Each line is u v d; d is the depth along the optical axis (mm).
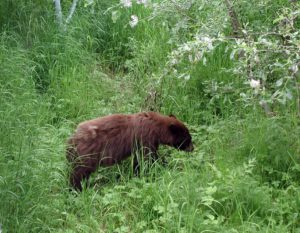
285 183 6895
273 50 6859
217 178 6816
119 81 9539
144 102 8648
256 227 6152
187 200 6391
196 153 7598
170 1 8102
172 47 9609
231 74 8695
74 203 6688
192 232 6047
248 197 6469
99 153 7008
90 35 10305
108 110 8586
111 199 6699
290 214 6367
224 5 7926
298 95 7152
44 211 6207
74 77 9125
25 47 9656
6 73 8477
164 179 6906
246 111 8156
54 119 8453
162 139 7270
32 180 6297
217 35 7797
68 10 10672
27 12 10188
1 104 7586
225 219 6371
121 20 10523
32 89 8531
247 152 7359
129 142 7145
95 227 6359
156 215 6453
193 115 8461
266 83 7613
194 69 8922
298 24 8680
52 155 6949
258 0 8281
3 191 5984
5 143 6824
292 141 7215
